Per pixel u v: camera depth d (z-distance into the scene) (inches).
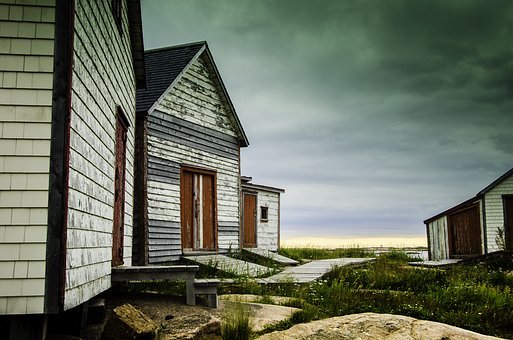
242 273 541.6
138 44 447.8
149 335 246.2
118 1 367.6
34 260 219.5
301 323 323.0
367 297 436.1
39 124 227.0
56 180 224.5
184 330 259.0
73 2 237.5
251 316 332.5
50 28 233.0
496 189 932.6
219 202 683.4
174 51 676.7
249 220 865.5
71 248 235.8
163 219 576.1
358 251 1039.0
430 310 394.3
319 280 552.1
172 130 605.0
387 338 301.7
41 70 230.2
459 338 301.9
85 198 262.7
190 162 632.4
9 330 237.5
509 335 346.6
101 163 304.7
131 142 462.0
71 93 233.8
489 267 712.4
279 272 607.8
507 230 914.7
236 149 736.3
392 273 600.1
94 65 284.0
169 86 582.9
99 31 297.3
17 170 223.8
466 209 994.1
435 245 1138.7
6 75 228.7
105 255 319.6
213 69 677.3
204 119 667.4
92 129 279.6
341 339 299.1
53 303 218.1
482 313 380.5
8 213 221.0
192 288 358.0
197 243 636.1
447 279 548.7
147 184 555.8
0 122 225.8
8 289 217.0
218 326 273.1
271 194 948.0
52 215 222.4
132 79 463.5
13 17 232.1
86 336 281.3
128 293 386.0
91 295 279.0
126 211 429.7
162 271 354.9
